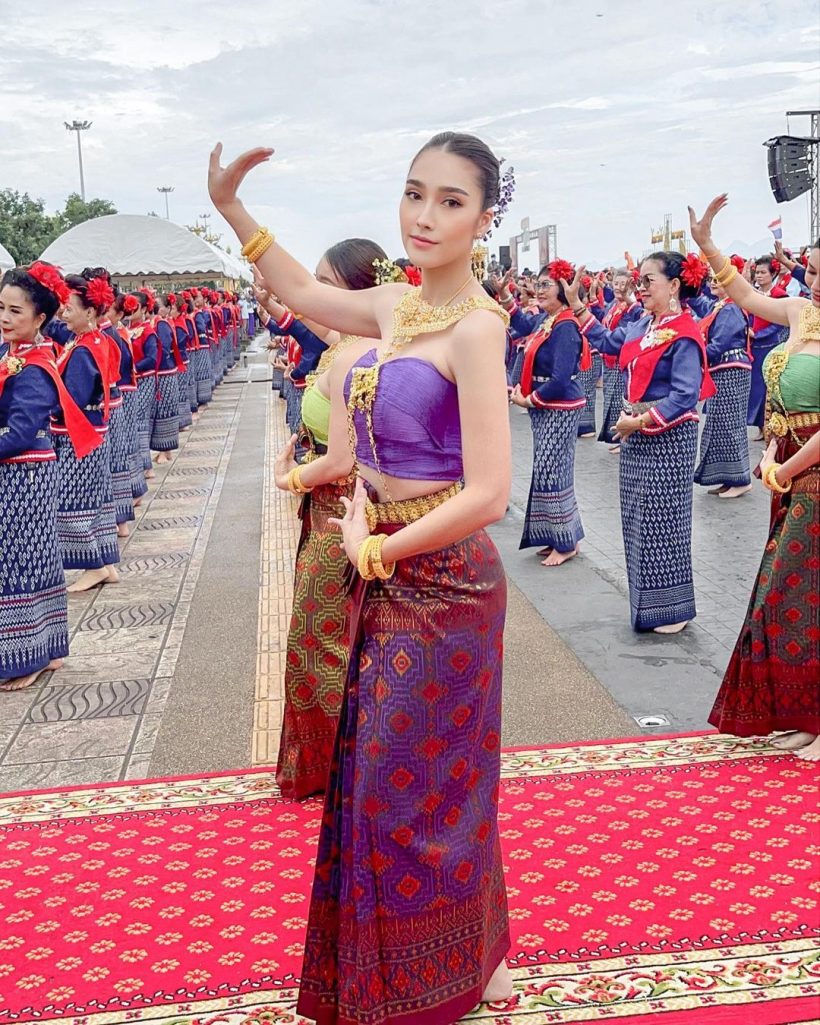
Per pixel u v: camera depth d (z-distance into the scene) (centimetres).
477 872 226
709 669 470
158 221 1870
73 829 331
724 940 265
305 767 345
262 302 523
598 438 1158
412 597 217
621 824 324
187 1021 239
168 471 1066
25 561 461
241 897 289
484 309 207
